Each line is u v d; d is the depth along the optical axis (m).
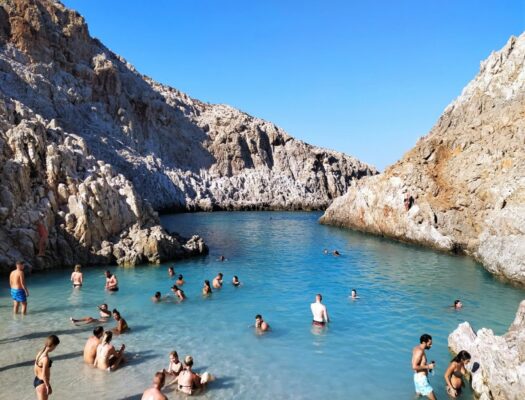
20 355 14.85
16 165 27.70
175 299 22.39
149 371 14.02
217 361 14.99
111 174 36.22
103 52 95.19
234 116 115.25
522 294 23.77
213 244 43.34
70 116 72.19
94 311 20.03
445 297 23.28
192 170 98.81
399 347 16.36
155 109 98.19
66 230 28.80
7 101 36.66
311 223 65.75
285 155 114.50
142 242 31.30
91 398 12.20
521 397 10.65
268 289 24.95
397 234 44.66
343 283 26.61
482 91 47.78
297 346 16.41
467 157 39.12
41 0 82.25
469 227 37.03
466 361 12.46
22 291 19.22
